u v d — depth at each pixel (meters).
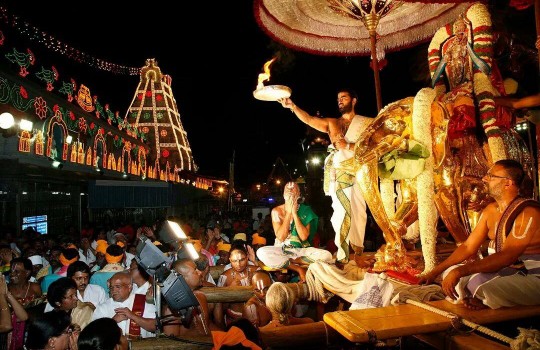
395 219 4.38
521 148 3.96
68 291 4.45
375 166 3.99
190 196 31.67
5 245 7.71
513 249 2.79
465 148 3.95
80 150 10.62
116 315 4.11
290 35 5.46
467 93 3.88
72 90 9.98
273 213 5.49
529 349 2.24
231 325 2.63
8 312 4.51
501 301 2.79
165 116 46.00
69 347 3.53
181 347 3.21
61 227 15.25
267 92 4.64
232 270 6.04
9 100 6.93
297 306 4.94
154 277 3.29
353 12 5.07
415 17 5.49
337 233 4.59
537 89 4.79
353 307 3.53
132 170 16.31
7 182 11.69
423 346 3.36
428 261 3.71
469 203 3.90
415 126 3.75
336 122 4.78
